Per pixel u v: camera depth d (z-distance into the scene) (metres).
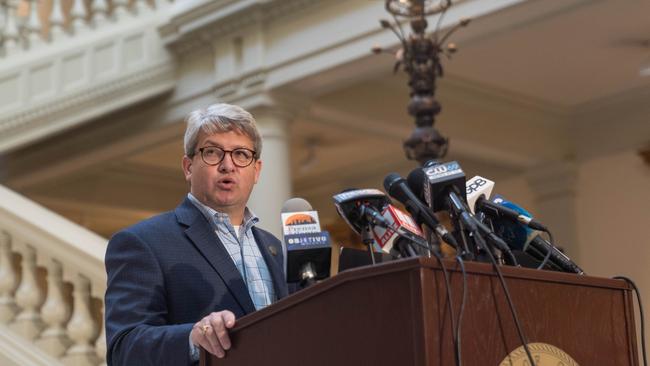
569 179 12.16
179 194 13.93
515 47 9.81
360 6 8.77
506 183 12.85
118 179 13.20
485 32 8.44
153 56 10.16
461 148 11.48
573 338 2.34
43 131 9.78
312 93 9.56
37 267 5.70
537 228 2.68
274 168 9.32
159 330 2.64
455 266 2.12
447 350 2.07
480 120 11.41
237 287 2.94
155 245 2.94
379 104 10.70
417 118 7.08
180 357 2.56
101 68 10.02
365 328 2.14
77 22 10.11
